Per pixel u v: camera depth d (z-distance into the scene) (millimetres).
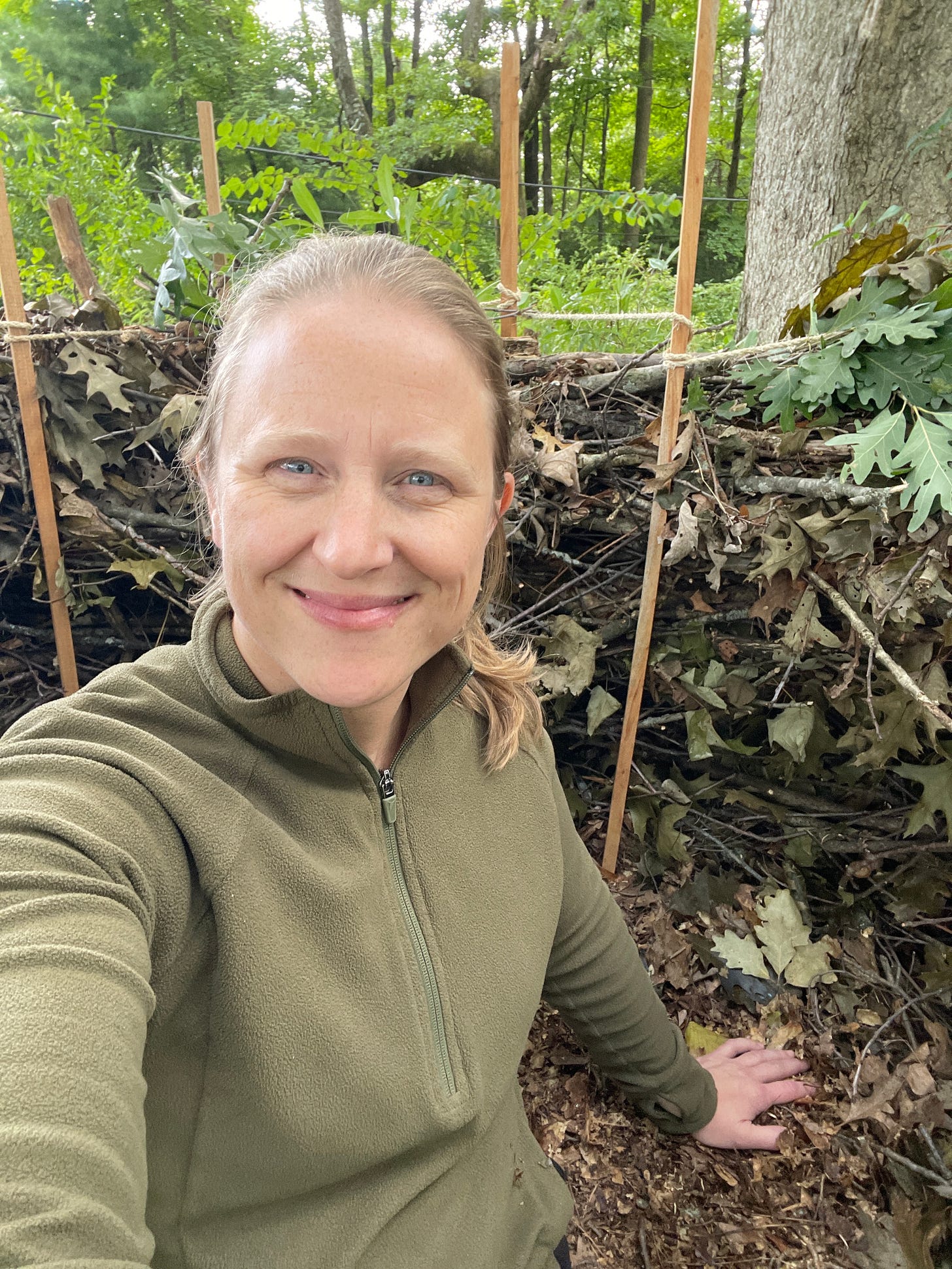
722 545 1469
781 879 1713
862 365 1353
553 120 14375
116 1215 436
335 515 587
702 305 5891
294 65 12875
